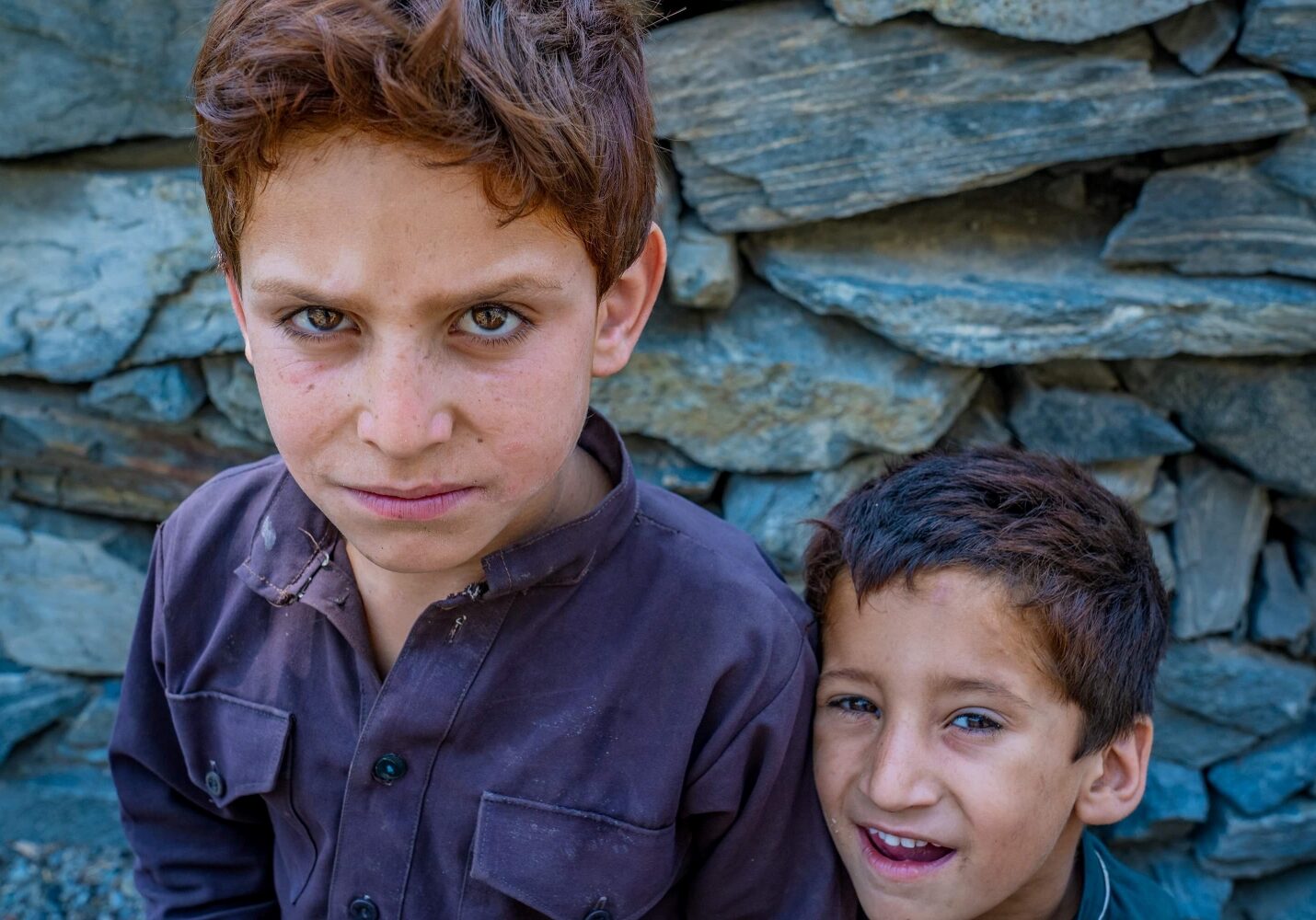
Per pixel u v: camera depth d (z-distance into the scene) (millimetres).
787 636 1071
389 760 1006
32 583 2170
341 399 778
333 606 1012
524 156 716
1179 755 2146
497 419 786
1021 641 1066
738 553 1131
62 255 1873
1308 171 1667
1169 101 1623
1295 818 2102
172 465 2055
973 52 1631
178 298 1873
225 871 1235
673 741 1020
